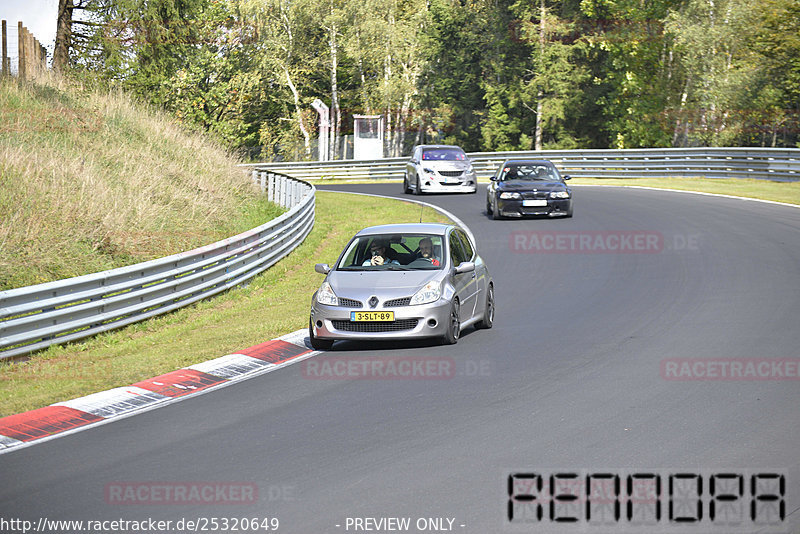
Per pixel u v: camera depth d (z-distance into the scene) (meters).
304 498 23.91
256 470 26.48
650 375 36.84
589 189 138.62
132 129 121.31
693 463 25.80
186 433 30.98
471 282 48.19
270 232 78.38
